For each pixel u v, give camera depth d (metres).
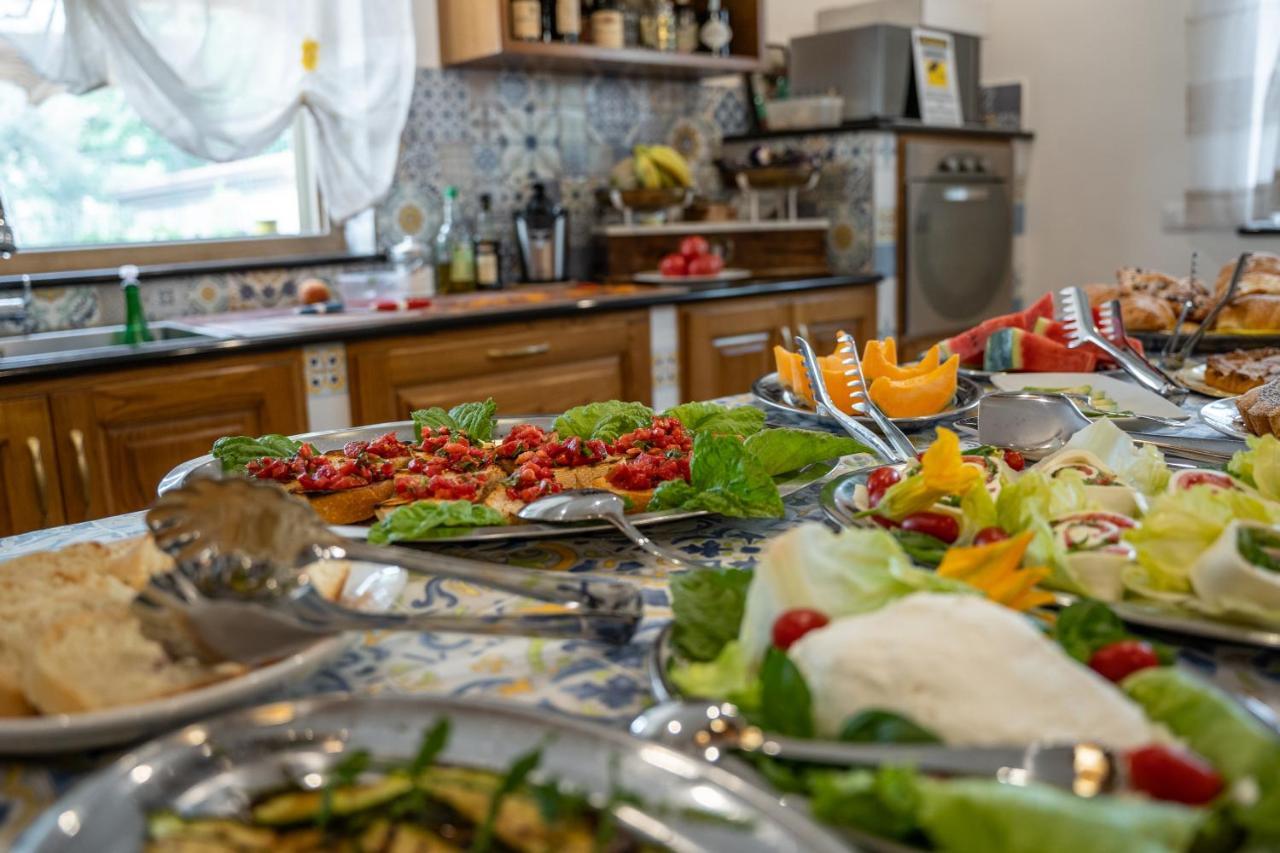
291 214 3.18
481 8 3.08
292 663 0.56
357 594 0.72
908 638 0.49
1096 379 1.35
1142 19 4.13
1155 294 1.92
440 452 1.04
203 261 2.91
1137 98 4.18
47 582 0.71
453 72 3.29
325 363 2.38
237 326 2.53
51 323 2.64
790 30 4.22
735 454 0.91
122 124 2.81
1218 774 0.41
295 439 1.19
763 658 0.56
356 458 1.00
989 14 4.56
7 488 2.02
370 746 0.47
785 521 0.93
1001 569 0.63
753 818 0.41
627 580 0.80
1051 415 1.06
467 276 3.23
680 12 3.62
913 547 0.73
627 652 0.67
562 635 0.63
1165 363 1.64
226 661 0.58
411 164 3.23
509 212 3.48
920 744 0.45
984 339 1.63
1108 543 0.67
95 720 0.51
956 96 3.92
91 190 2.78
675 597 0.63
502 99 3.42
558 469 1.01
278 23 2.77
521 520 0.86
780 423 1.32
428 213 3.29
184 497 0.67
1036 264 4.56
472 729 0.48
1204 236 4.07
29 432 2.02
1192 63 3.87
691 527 0.92
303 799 0.45
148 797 0.44
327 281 3.10
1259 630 0.61
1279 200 3.78
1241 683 0.58
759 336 3.21
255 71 2.75
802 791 0.45
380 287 2.88
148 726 0.52
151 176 2.88
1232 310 1.82
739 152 3.99
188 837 0.42
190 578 0.63
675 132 3.90
